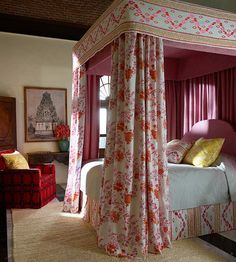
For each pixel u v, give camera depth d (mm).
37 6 4434
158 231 2514
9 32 5262
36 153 5410
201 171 3074
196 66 4277
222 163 3225
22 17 4691
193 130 4375
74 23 5012
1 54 5406
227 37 2734
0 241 2887
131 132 2432
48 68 5762
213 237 2938
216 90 4027
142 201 2426
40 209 4023
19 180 4078
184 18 2576
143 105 2482
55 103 5820
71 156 3881
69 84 5938
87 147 4055
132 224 2471
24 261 2424
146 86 2518
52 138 5805
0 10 4461
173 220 2842
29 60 5617
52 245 2746
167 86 4711
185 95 4629
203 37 2639
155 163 2531
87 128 4051
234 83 3740
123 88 2527
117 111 2551
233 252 2584
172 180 2877
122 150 2484
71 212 3797
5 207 4082
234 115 3756
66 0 4297
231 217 3148
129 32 2412
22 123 5578
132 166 2439
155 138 2539
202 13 2643
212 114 4105
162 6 2498
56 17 4789
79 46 3717
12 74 5492
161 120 2596
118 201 2477
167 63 4578
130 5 2402
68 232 3094
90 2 4383
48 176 4469
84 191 3529
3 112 5219
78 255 2514
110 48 2938
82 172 3695
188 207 2912
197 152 3449
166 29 2516
